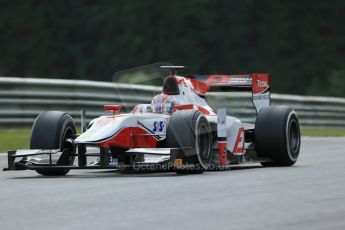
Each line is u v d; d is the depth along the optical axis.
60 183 28.09
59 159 31.22
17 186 27.44
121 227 18.19
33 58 159.50
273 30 162.25
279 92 157.88
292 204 21.59
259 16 162.62
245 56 157.62
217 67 155.62
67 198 23.50
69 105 65.75
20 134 57.62
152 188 25.61
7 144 50.56
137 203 22.16
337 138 65.19
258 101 37.06
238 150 34.12
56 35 161.12
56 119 31.52
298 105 85.62
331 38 166.25
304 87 158.75
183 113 30.23
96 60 157.62
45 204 22.30
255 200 22.47
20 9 162.38
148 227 18.11
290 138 35.31
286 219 19.03
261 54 159.50
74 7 163.38
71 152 32.47
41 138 31.09
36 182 28.81
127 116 30.55
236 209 20.75
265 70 158.25
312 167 34.25
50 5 163.00
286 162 35.22
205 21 156.25
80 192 24.95
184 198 23.03
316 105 88.81
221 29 158.50
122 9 159.25
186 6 156.75
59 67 159.00
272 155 35.06
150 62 154.00
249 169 33.66
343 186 25.88
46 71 158.38
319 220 18.84
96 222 18.97
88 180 29.02
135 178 29.27
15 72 159.00
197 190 24.91
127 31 157.00
